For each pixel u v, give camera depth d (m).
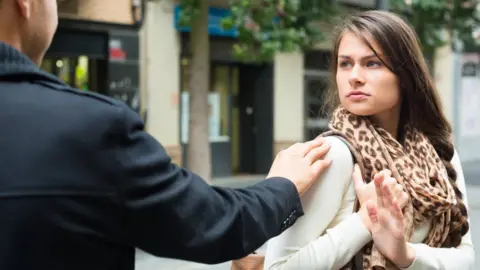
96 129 1.20
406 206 1.68
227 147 14.73
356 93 1.77
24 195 1.14
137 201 1.22
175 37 12.47
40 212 1.14
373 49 1.76
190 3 9.23
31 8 1.32
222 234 1.30
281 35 9.50
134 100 11.83
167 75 12.38
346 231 1.64
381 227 1.60
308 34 9.95
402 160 1.74
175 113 12.56
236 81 15.12
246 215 1.35
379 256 1.64
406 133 1.88
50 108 1.20
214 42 13.70
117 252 1.25
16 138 1.17
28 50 1.35
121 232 1.23
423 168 1.81
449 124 1.97
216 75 14.63
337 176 1.69
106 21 11.31
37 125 1.18
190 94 9.72
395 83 1.80
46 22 1.35
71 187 1.17
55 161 1.17
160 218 1.24
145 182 1.23
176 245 1.26
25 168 1.15
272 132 14.88
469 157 21.84
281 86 15.01
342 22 1.92
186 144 13.64
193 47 9.68
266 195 1.43
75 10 10.82
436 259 1.70
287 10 9.52
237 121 15.22
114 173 1.20
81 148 1.18
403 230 1.59
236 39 14.06
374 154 1.72
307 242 1.68
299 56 15.29
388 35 1.77
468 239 1.92
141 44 11.92
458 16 11.99
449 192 1.76
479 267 6.43
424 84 1.86
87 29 11.02
